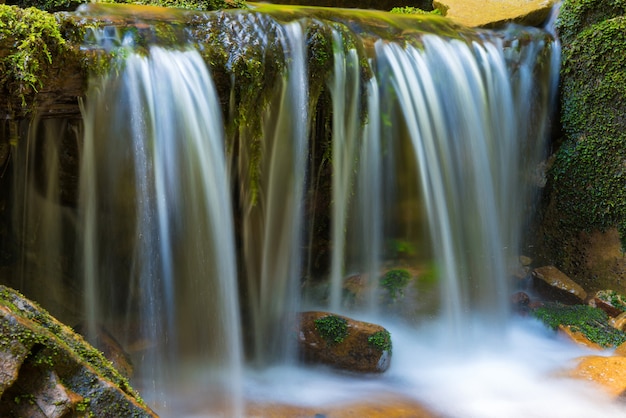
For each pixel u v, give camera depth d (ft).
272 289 16.38
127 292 14.24
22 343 8.84
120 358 13.67
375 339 15.47
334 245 17.48
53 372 9.07
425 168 17.99
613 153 21.09
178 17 14.14
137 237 13.64
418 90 17.70
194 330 14.43
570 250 22.38
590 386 15.12
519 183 21.45
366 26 17.78
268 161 15.05
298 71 15.07
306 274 17.87
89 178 13.46
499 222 20.39
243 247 15.57
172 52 13.42
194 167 13.73
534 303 20.35
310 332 15.71
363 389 15.08
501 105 20.21
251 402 14.14
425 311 18.22
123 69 12.66
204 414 13.46
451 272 18.61
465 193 19.10
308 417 13.55
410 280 18.25
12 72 11.03
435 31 19.33
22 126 12.92
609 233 21.58
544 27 22.58
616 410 14.29
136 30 13.23
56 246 14.34
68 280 14.55
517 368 16.65
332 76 15.72
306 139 15.47
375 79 16.83
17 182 13.60
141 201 13.34
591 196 21.70
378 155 17.30
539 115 21.74
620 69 20.61
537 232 22.80
